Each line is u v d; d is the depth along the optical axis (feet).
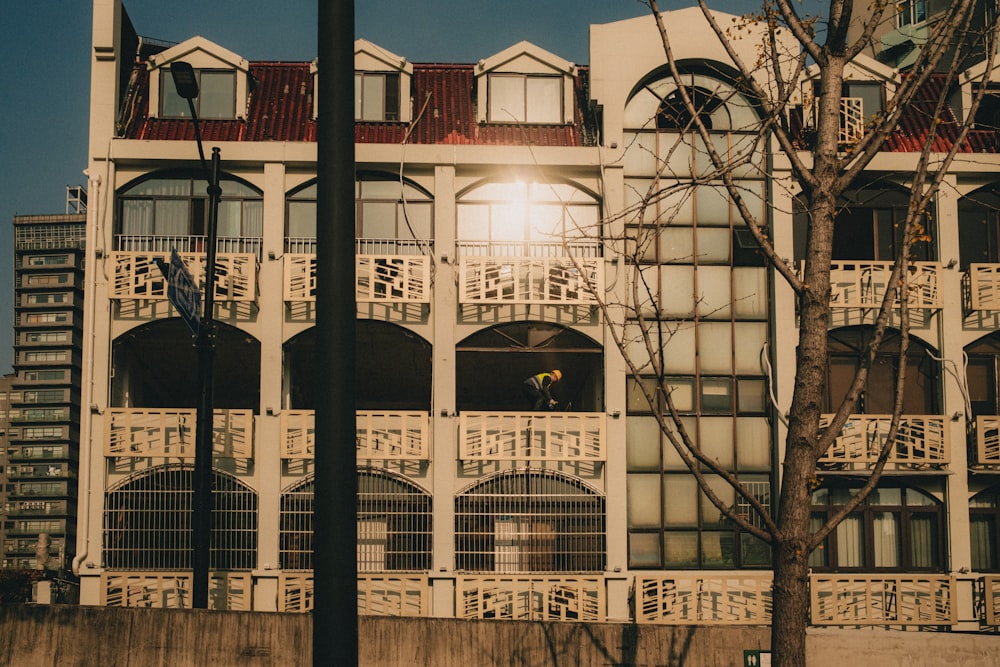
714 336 87.51
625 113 89.76
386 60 92.12
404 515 84.58
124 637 62.54
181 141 87.61
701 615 80.74
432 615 82.53
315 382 22.02
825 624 82.07
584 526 84.64
